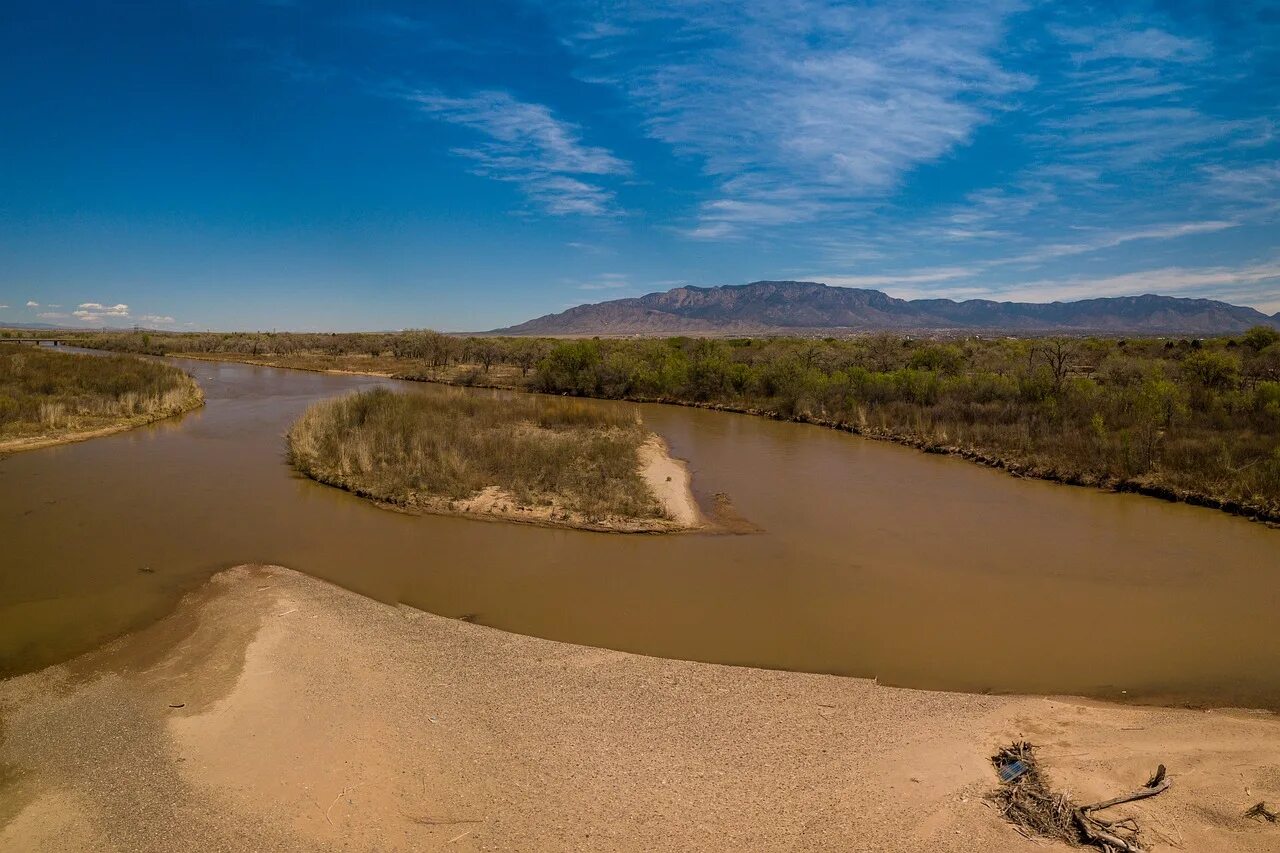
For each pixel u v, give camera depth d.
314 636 8.27
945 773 5.61
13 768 5.67
